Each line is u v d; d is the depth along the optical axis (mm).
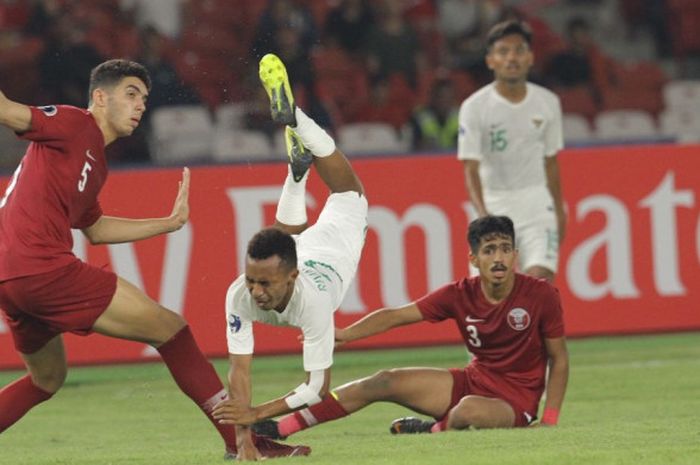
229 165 41750
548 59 60312
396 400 26375
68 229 20656
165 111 52812
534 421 26734
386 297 41844
